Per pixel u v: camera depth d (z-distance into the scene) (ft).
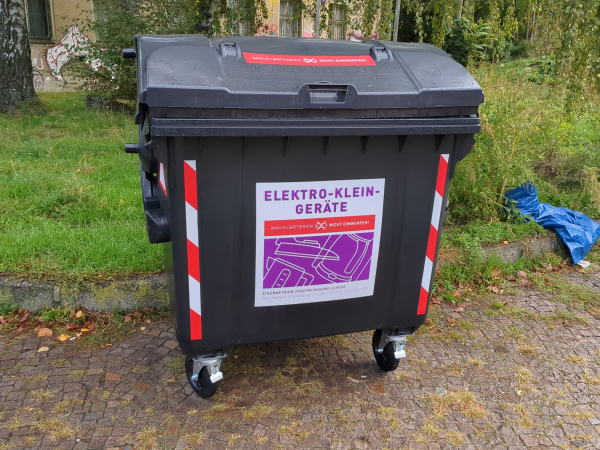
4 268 11.60
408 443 8.16
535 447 8.23
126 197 16.84
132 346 10.59
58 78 52.13
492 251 15.07
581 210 18.89
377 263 8.36
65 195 15.92
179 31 32.91
